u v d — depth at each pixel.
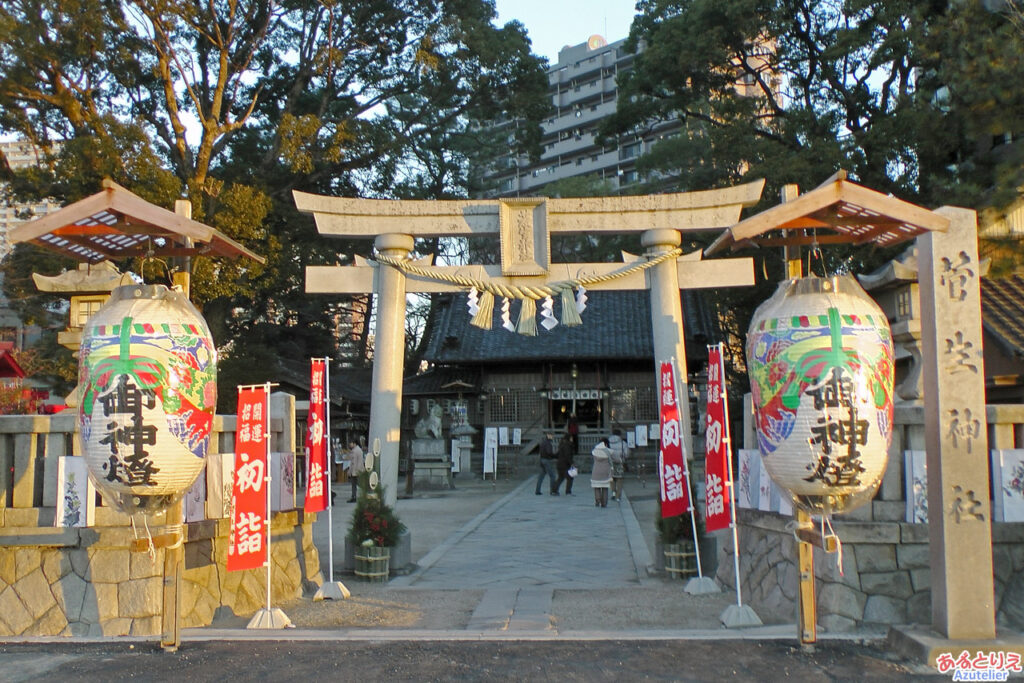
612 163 66.88
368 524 9.73
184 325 6.21
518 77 27.59
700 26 23.81
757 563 8.05
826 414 5.68
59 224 6.29
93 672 5.69
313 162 24.84
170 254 7.05
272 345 35.88
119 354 5.95
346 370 39.44
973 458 5.90
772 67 25.20
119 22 20.50
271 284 25.06
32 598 6.96
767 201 21.50
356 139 25.34
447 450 33.19
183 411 6.05
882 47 20.30
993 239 12.74
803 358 5.77
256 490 7.22
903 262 8.04
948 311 5.99
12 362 19.36
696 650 6.07
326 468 9.07
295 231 25.84
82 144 18.55
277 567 8.48
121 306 6.16
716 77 25.52
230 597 7.76
